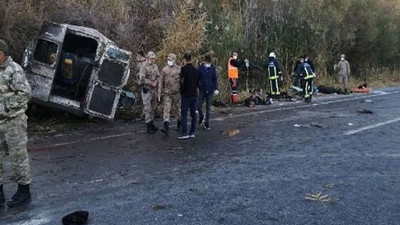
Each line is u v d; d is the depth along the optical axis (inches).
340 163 274.7
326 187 227.5
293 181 237.5
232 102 609.6
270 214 190.4
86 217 180.5
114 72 405.4
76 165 269.3
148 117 378.9
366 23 1089.4
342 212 193.8
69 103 400.5
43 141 339.0
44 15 484.7
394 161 280.1
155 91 383.6
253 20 790.5
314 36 915.4
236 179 240.4
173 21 587.8
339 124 421.1
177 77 377.7
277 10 844.6
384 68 1179.3
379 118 459.8
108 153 302.0
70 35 424.5
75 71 413.7
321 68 912.9
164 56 539.2
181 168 262.7
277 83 658.8
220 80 620.1
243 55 738.2
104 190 221.6
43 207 197.8
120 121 439.8
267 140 346.6
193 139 352.8
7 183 233.9
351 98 690.8
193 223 180.1
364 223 181.9
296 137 357.7
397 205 203.0
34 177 243.6
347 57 1111.0
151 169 260.4
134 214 189.3
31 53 388.2
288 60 828.0
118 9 577.6
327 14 959.0
